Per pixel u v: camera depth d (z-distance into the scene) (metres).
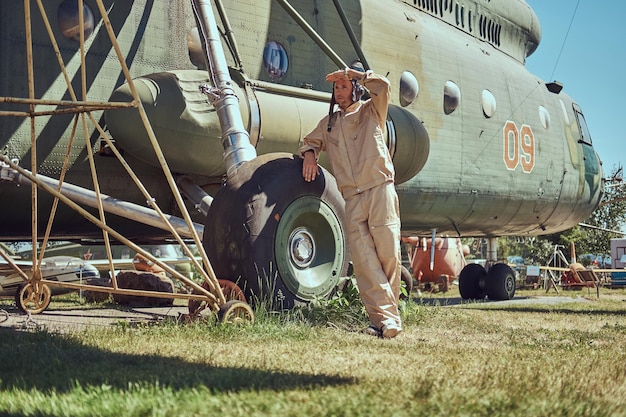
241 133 7.18
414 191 11.55
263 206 6.32
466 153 12.36
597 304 11.83
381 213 5.88
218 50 7.57
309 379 3.27
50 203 7.93
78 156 7.95
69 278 10.09
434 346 5.05
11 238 8.88
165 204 8.84
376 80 5.95
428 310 8.04
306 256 6.67
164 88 7.83
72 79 7.87
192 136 7.88
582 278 22.31
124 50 8.26
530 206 13.97
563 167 14.78
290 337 5.26
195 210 9.10
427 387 3.00
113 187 8.33
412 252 24.56
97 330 5.25
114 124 7.73
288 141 8.49
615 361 4.24
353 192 5.98
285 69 9.67
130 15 8.34
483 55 13.41
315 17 10.14
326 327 6.14
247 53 9.27
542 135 14.26
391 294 5.86
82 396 2.83
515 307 10.78
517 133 13.52
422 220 12.33
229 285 6.16
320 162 8.90
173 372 3.46
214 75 7.45
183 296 5.92
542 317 8.20
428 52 11.88
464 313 8.23
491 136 12.89
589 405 2.80
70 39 7.90
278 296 6.29
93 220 5.65
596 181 16.14
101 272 14.98
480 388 3.12
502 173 13.07
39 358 3.81
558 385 3.29
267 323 5.64
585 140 15.94
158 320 6.43
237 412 2.56
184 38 8.78
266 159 6.70
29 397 2.84
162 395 2.83
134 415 2.54
